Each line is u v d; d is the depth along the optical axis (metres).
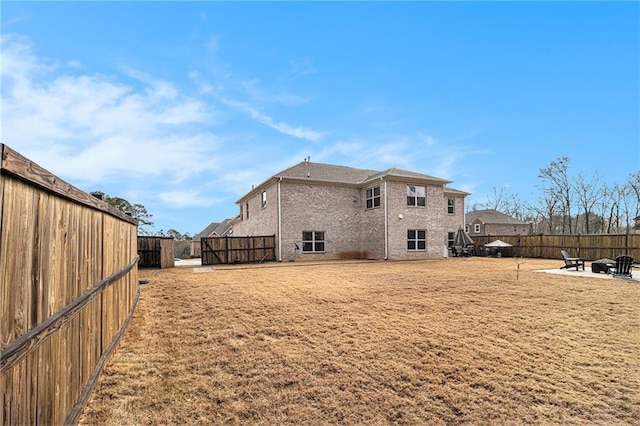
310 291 8.09
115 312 4.24
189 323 5.41
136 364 3.82
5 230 1.58
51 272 2.14
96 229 3.29
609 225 33.28
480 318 5.90
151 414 2.87
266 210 20.09
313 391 3.38
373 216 19.53
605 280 10.14
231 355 4.17
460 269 13.15
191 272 12.36
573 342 4.81
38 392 1.93
